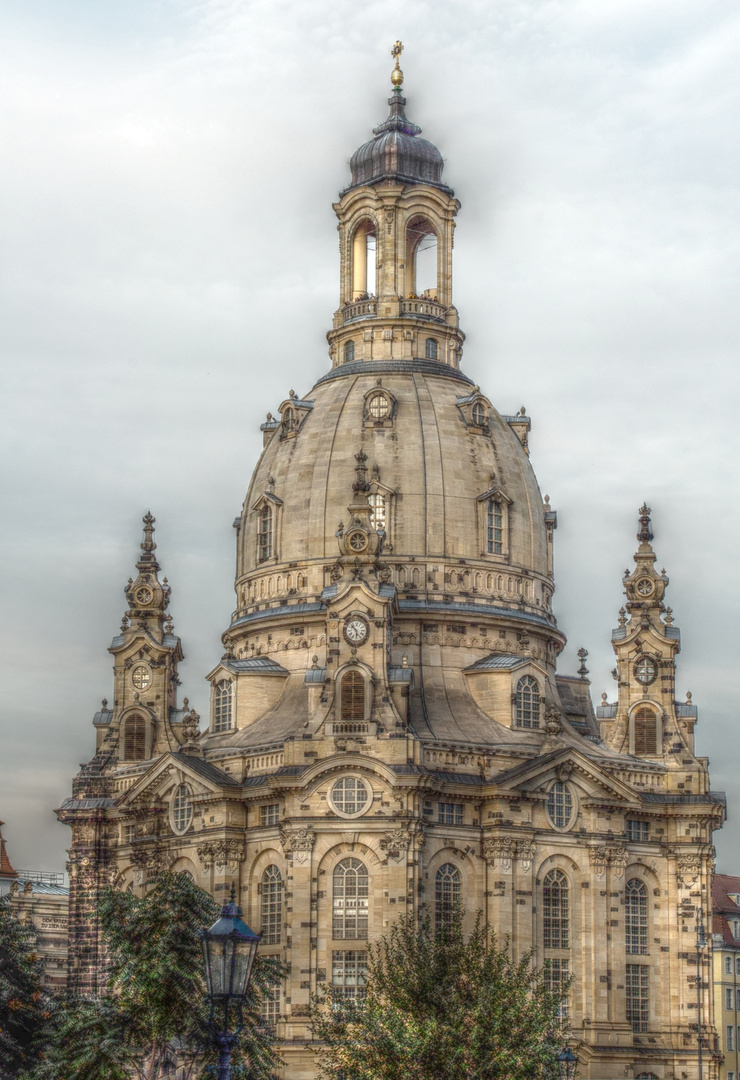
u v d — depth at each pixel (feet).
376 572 504.43
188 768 508.53
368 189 587.27
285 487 548.72
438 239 591.78
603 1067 489.26
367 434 544.21
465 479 541.75
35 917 603.67
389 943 440.86
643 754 548.72
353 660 491.72
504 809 491.31
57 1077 355.56
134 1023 361.92
